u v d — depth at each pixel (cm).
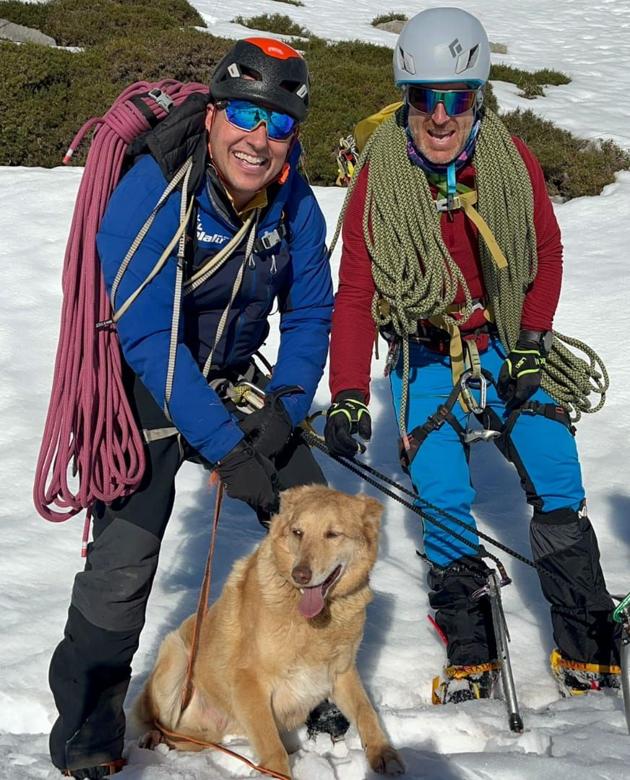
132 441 281
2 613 382
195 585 421
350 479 535
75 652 282
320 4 2353
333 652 300
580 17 2402
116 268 271
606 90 1639
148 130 283
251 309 303
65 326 283
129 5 1811
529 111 1317
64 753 284
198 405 274
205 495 512
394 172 329
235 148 271
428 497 347
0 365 632
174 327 272
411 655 370
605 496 498
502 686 325
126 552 282
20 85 1200
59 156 1168
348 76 1349
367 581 308
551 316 344
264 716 293
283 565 295
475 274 344
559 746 292
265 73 268
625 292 742
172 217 274
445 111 314
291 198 307
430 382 359
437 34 312
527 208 329
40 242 823
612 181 1099
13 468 516
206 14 2019
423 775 283
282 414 293
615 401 600
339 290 343
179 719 322
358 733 312
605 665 341
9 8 1658
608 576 422
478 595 337
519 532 475
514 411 347
